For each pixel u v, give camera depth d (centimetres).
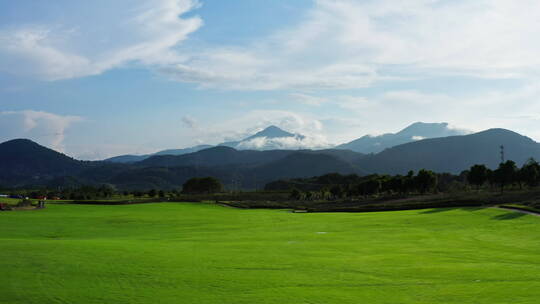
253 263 2825
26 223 6675
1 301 1920
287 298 1984
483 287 2158
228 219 7794
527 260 3008
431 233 4878
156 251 3312
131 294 2039
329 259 3003
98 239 4528
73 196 16038
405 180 12394
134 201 12600
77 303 1900
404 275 2461
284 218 7825
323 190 17175
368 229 5472
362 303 1906
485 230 5009
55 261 2788
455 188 14462
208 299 1967
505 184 11212
